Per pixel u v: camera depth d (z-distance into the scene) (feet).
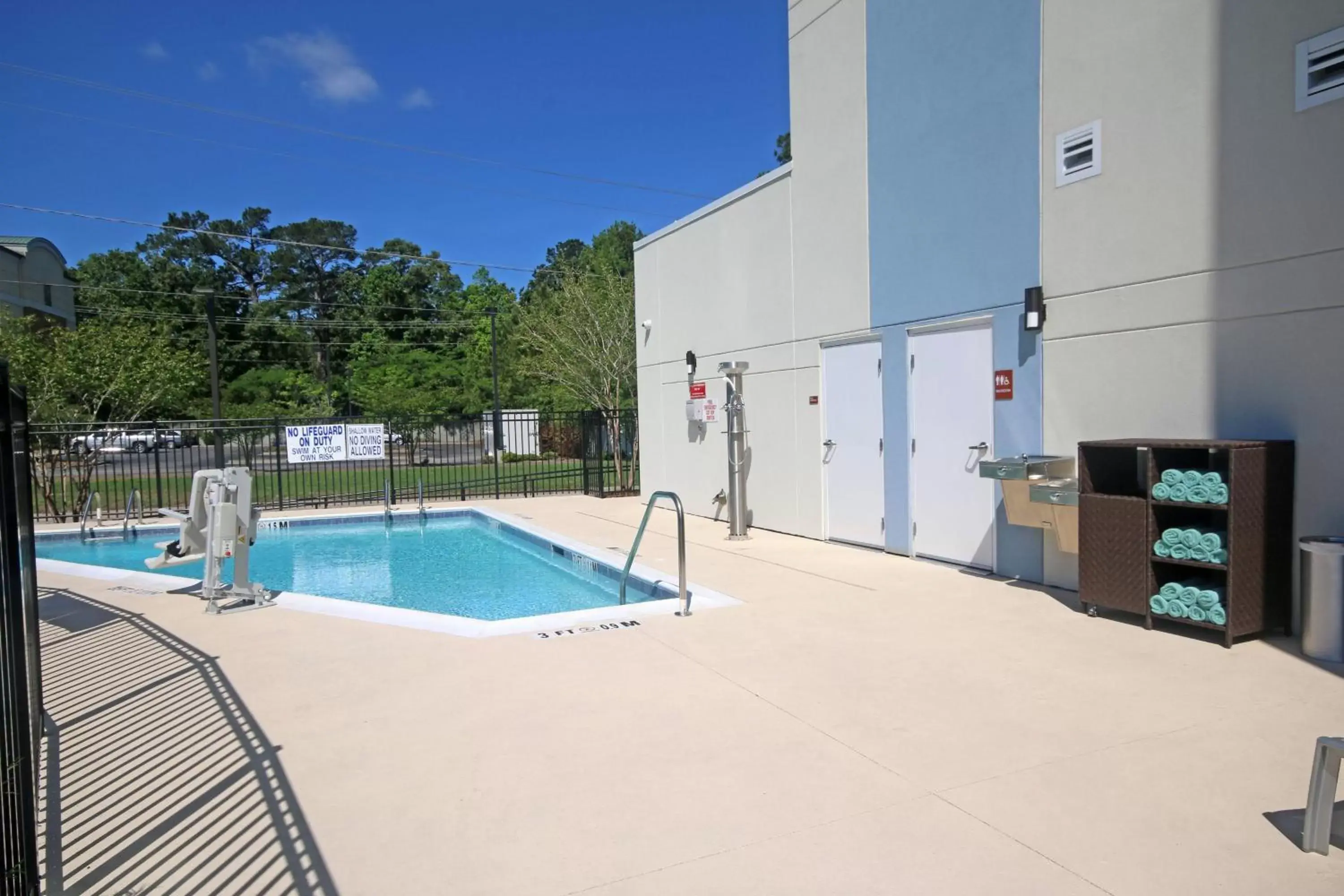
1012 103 22.86
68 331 61.00
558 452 86.94
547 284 190.19
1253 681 14.62
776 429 34.81
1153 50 19.10
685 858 9.30
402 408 121.29
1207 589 16.99
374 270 201.05
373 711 14.44
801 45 31.78
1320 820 8.99
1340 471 16.15
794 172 32.53
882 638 18.08
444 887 8.84
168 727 14.02
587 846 9.63
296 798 11.10
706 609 21.33
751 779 11.29
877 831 9.78
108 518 48.96
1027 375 22.74
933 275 25.93
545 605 28.09
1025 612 19.93
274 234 220.64
